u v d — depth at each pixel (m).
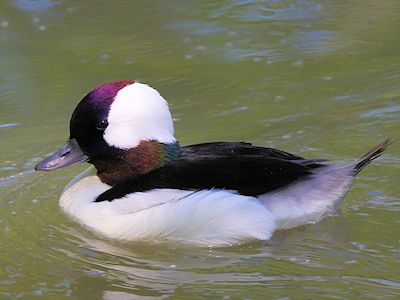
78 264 10.98
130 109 11.58
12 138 14.47
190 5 19.41
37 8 19.31
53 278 10.68
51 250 11.32
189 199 11.04
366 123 14.33
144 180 11.48
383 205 11.91
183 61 17.00
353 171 11.58
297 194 11.28
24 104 15.58
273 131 14.30
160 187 11.30
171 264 10.93
